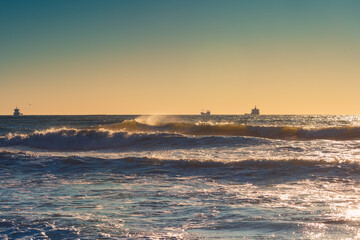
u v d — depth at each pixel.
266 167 19.11
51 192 14.93
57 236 9.11
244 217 10.46
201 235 8.90
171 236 8.88
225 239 8.45
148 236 8.94
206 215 10.89
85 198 13.67
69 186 16.28
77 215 11.13
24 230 9.64
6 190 15.51
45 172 20.28
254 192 14.36
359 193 13.79
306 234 8.55
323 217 10.14
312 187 15.14
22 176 19.22
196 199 13.24
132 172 19.59
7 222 10.40
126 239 8.74
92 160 22.72
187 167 20.14
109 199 13.44
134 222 10.30
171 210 11.66
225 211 11.30
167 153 27.52
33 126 88.12
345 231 8.68
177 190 15.02
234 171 18.80
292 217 10.26
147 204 12.55
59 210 11.81
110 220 10.54
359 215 10.29
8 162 22.84
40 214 11.29
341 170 17.84
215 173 18.64
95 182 17.20
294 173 17.80
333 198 12.96
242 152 26.36
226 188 15.30
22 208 12.13
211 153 26.42
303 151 25.91
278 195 13.67
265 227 9.32
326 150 26.11
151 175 18.73
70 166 21.48
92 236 9.05
